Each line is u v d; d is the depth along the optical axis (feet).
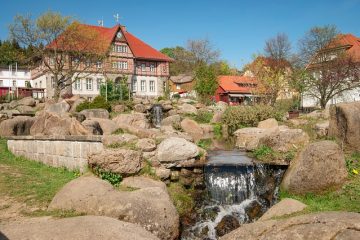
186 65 266.77
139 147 34.45
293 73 127.13
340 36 139.33
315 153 29.76
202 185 34.42
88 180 27.99
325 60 127.03
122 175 32.07
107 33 180.65
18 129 57.41
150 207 25.12
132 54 182.50
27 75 231.50
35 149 43.29
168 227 25.03
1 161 42.52
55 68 130.31
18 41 125.08
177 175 35.06
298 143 39.88
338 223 17.49
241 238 19.75
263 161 36.55
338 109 40.34
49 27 124.67
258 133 55.21
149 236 20.47
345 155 36.24
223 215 31.65
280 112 75.82
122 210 24.54
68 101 100.89
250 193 33.73
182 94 203.31
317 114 75.25
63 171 37.42
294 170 30.76
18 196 28.43
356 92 130.41
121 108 101.45
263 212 31.63
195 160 36.63
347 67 116.37
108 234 19.33
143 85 189.98
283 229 18.84
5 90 160.45
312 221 18.57
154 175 33.68
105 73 151.33
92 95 167.63
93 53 134.92
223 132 72.23
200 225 30.45
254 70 126.82
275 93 116.26
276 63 156.25
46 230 19.72
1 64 224.33
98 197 25.61
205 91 134.62
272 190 33.37
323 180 29.12
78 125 44.04
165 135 42.75
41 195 28.63
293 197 29.84
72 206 25.49
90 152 33.09
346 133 38.42
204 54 252.83
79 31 131.03
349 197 27.58
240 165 34.24
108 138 34.91
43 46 129.39
